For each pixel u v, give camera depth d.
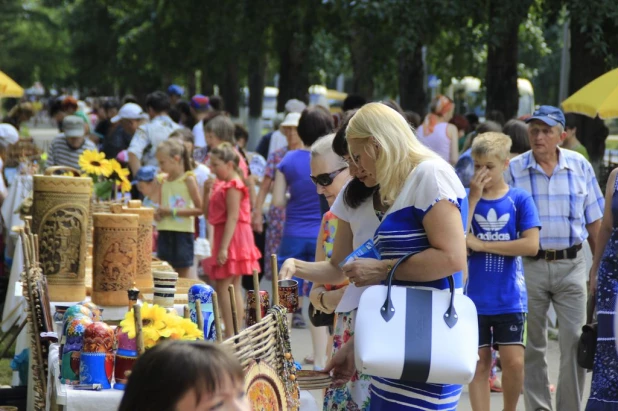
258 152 25.45
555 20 25.55
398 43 24.14
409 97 33.97
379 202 7.34
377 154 6.80
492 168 10.69
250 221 16.39
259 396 6.30
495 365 14.07
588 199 11.81
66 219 9.75
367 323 6.53
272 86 112.75
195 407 3.89
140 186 16.00
